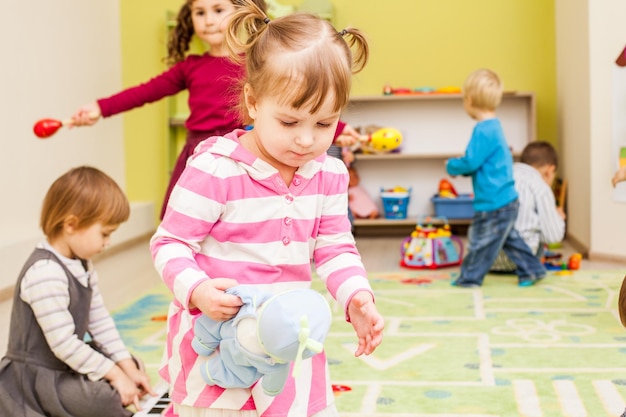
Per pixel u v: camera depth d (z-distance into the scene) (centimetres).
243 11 100
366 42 104
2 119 294
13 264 277
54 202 147
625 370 173
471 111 287
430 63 423
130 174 438
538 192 295
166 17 418
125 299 267
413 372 177
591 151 321
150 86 212
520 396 158
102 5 402
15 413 145
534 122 399
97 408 147
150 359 191
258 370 90
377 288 278
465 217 401
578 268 304
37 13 325
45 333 145
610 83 313
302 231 104
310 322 84
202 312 95
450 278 296
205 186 99
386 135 170
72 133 361
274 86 91
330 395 106
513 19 416
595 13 316
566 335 205
